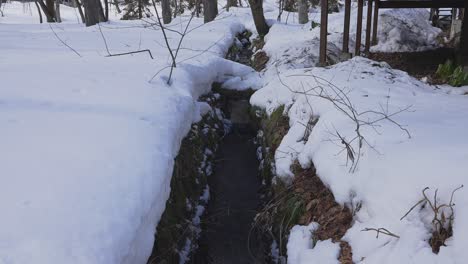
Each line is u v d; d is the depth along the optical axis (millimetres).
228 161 5871
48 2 19672
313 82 5117
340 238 2828
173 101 4492
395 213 2473
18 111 3584
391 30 11328
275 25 12742
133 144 3129
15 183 2377
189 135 5023
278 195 4043
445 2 9141
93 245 2035
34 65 5570
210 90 7090
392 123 3377
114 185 2551
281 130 5164
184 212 3955
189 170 4516
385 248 2361
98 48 7906
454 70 6723
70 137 3107
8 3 34719
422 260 2109
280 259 3459
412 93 4680
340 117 3766
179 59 6746
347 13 8625
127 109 3906
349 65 6016
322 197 3352
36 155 2752
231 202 4824
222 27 12984
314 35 10914
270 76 7977
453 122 3361
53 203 2229
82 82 4680
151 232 2648
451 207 2205
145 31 12039
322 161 3424
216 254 3928
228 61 7867
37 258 1845
